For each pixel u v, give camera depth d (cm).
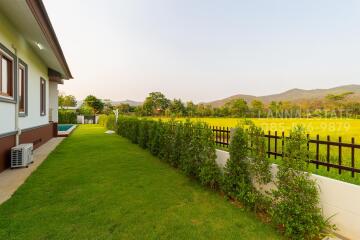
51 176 490
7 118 562
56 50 756
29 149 598
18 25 582
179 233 267
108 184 442
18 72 639
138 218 303
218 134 511
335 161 409
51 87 1322
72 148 881
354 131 1514
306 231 256
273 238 260
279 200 299
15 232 262
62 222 288
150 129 818
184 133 536
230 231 274
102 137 1296
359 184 270
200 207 344
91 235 259
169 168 581
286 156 292
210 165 428
